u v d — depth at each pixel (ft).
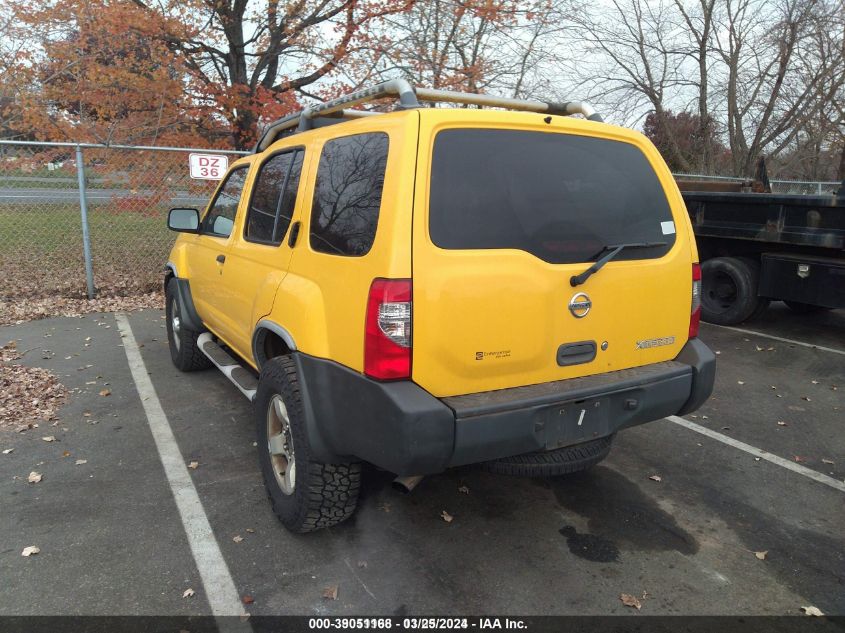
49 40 44.11
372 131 8.79
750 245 24.56
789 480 12.57
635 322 9.71
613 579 9.37
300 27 46.55
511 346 8.49
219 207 15.42
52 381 17.61
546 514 11.14
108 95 43.45
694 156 74.90
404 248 7.81
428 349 7.94
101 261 29.37
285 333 9.81
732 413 16.08
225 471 12.54
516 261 8.46
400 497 11.60
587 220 9.29
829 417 15.83
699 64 70.54
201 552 9.84
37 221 28.50
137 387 17.28
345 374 8.49
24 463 12.80
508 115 8.84
